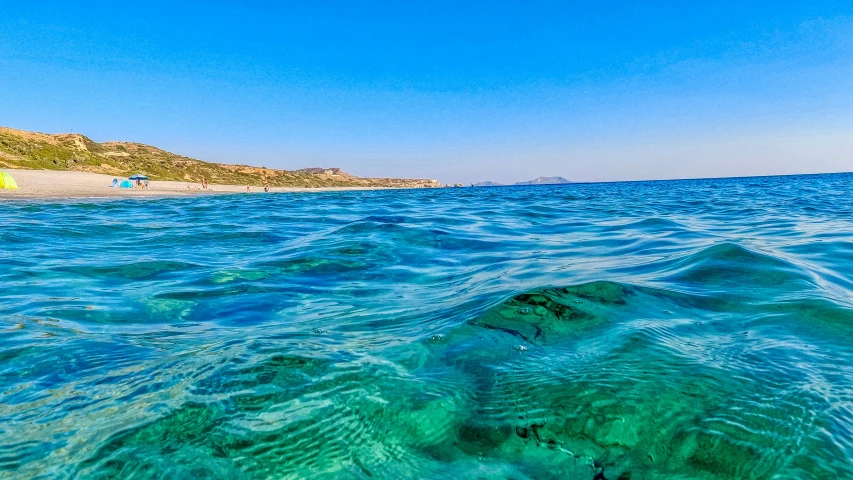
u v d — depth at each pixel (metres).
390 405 2.20
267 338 3.15
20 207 15.84
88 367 2.68
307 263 6.10
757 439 1.85
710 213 13.65
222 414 2.12
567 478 1.74
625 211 15.13
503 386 2.36
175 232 9.80
